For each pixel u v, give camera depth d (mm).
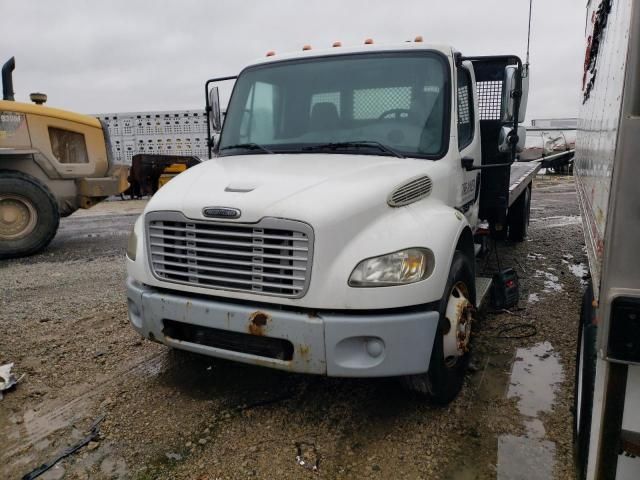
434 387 3098
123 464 2770
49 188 8250
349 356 2730
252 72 4340
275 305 2830
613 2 2381
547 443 2906
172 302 3055
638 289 1680
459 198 3930
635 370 1786
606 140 2018
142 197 16281
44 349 4184
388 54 3898
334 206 2730
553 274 6348
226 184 3072
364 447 2895
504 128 4547
